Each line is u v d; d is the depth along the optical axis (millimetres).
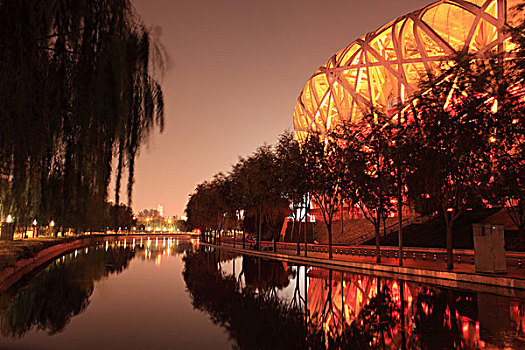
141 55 7848
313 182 35406
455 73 21031
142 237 130625
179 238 125938
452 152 21375
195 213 85188
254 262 34312
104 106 6969
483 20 49625
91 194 7648
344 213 74625
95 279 21047
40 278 21359
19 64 6168
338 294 16125
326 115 77562
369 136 30000
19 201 7109
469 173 21969
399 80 59906
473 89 19859
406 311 12484
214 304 13914
